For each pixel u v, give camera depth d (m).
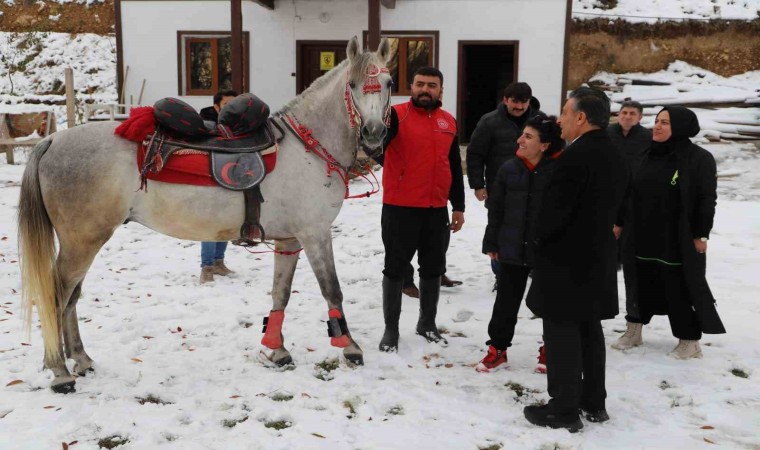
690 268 4.53
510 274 4.38
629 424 3.71
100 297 5.98
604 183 3.48
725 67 19.73
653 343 5.01
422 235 4.84
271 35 14.58
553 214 3.47
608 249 3.56
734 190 11.45
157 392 4.00
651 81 18.69
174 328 5.20
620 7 20.52
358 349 4.50
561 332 3.59
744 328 5.29
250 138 4.15
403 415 3.80
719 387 4.18
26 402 3.81
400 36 14.49
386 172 4.71
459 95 14.53
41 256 3.90
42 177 3.91
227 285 6.41
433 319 5.04
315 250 4.30
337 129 4.31
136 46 14.62
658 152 4.69
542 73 14.33
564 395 3.60
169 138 3.99
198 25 14.50
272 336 4.48
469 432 3.59
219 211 4.05
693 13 20.28
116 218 3.98
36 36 21.64
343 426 3.63
